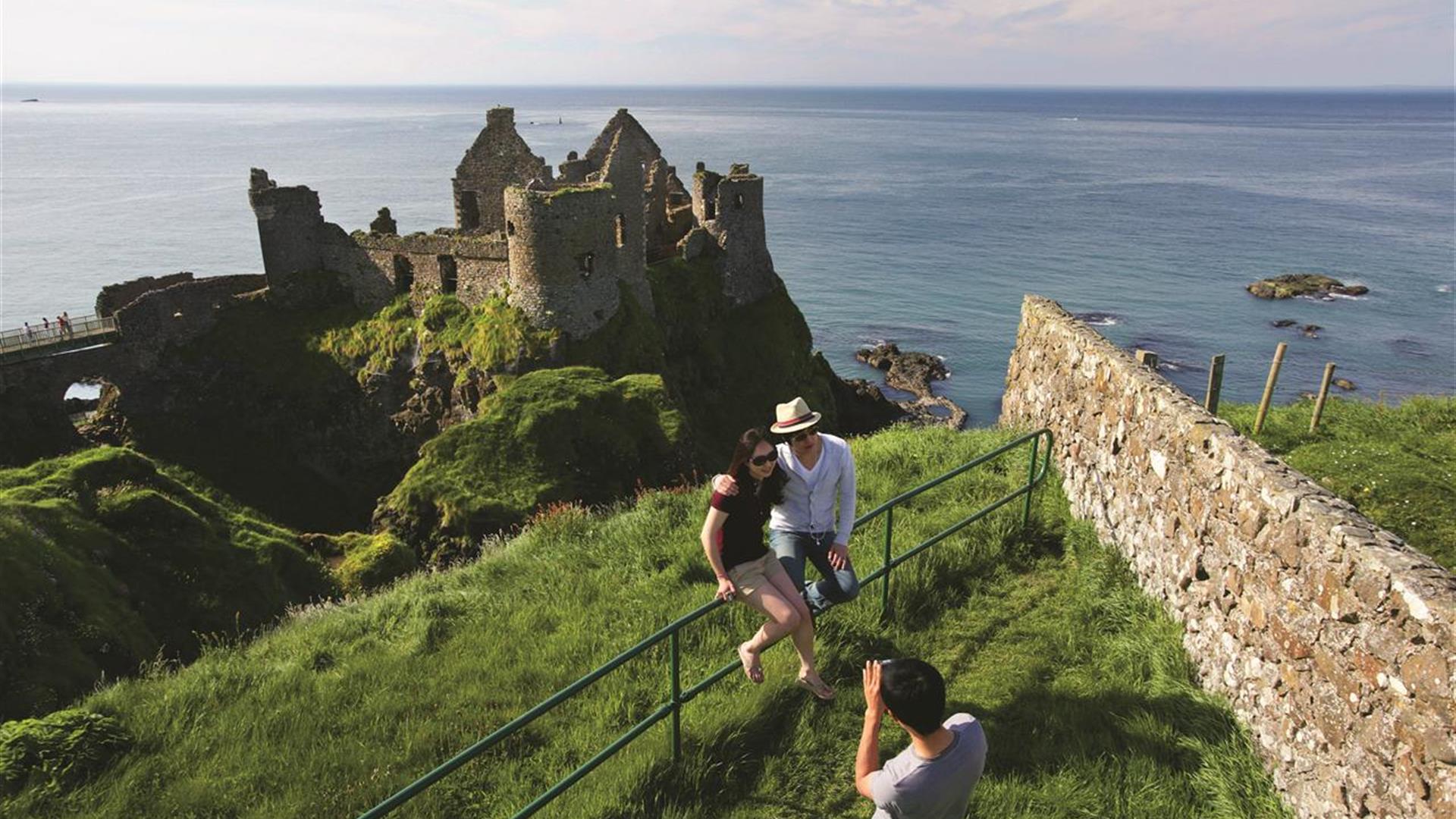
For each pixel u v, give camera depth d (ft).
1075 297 282.56
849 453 27.17
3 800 28.73
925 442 53.72
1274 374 53.57
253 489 147.23
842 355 237.86
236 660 38.88
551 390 125.08
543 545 47.75
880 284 306.76
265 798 28.19
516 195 137.80
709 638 32.63
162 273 352.49
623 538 44.24
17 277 342.85
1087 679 29.48
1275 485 26.07
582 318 143.95
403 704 32.12
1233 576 27.76
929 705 17.54
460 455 116.37
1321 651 23.03
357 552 105.09
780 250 361.30
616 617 36.35
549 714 30.27
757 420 169.48
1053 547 39.42
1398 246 348.18
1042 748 26.11
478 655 35.32
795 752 26.76
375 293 161.99
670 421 126.62
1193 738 26.16
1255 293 278.87
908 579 34.81
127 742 32.09
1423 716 19.34
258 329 158.81
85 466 94.48
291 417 154.20
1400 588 20.51
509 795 26.55
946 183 567.59
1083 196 500.33
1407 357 216.13
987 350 239.30
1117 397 39.01
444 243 151.74
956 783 18.08
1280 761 24.29
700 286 177.47
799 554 27.40
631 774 25.54
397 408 152.76
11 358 138.82
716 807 25.17
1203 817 23.67
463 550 107.86
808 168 651.25
